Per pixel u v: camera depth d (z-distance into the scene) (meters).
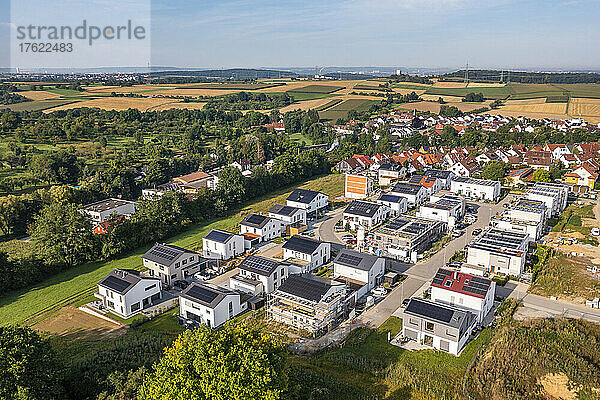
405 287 64.00
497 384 42.38
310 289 55.44
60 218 71.75
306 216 94.75
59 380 39.28
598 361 46.09
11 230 91.44
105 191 112.56
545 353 46.66
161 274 66.44
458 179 112.38
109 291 58.53
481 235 76.06
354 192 111.06
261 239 83.44
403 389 42.56
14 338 37.22
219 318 54.44
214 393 30.02
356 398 41.00
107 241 74.81
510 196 110.88
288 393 35.09
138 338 51.00
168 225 85.25
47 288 65.50
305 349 49.59
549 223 89.00
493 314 55.78
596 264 69.69
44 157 120.75
